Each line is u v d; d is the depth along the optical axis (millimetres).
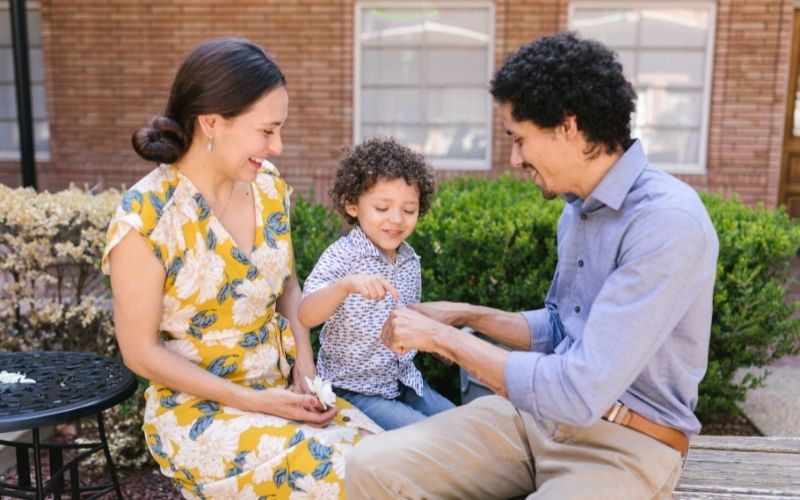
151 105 7805
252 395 1930
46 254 3182
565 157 1642
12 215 3086
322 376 2324
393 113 7906
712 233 1549
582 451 1678
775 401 3885
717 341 3340
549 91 1577
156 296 1904
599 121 1586
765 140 7449
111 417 3113
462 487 1770
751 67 7359
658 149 7738
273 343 2133
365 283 1912
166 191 1915
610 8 7508
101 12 7688
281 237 2150
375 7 7691
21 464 2412
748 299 3240
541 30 7465
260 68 1863
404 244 2398
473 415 1860
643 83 7625
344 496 1777
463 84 7793
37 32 7996
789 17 7211
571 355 1562
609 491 1615
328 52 7613
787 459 2436
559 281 1879
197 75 1847
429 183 2264
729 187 7547
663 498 1661
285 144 7797
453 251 3209
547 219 3244
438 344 1693
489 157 7863
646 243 1533
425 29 7719
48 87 7844
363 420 2068
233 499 1894
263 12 7602
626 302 1525
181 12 7637
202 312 1987
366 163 2166
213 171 1983
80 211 3188
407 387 2367
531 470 1843
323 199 7758
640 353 1512
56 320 3203
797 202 8102
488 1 7559
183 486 1989
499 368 1619
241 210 2090
